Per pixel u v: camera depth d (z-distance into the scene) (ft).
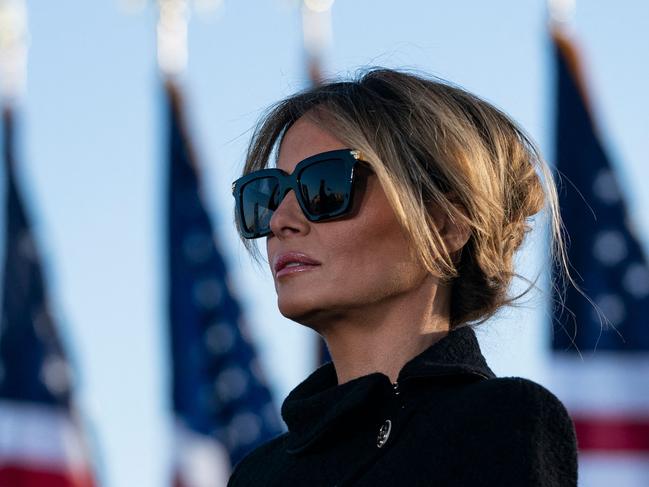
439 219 15.88
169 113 62.08
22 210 62.49
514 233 16.51
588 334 52.70
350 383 15.23
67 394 59.82
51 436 59.00
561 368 52.31
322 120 16.03
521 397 13.93
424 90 16.25
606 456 51.34
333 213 15.39
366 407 14.88
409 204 15.35
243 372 58.85
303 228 15.57
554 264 19.69
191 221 61.00
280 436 17.35
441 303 15.92
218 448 57.88
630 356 52.31
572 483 13.84
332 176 15.51
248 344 59.16
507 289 16.37
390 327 15.58
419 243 15.33
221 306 59.67
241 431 58.08
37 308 61.21
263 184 16.21
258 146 17.62
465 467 13.80
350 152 15.51
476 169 15.92
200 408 58.39
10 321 60.90
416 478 13.94
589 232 55.26
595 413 51.93
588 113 57.16
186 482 57.57
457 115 16.16
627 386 52.24
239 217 16.42
